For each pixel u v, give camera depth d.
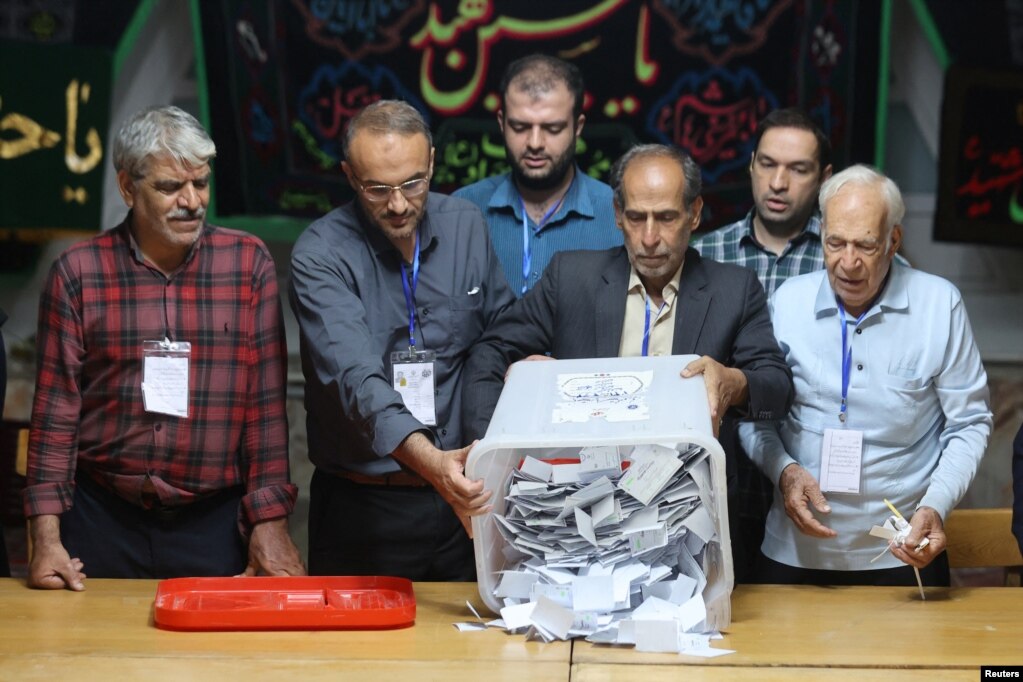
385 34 4.99
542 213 3.28
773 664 1.89
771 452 2.45
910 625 2.08
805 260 3.17
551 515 2.08
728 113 4.91
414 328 2.64
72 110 5.07
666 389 2.10
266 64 4.98
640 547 2.01
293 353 5.11
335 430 2.62
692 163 2.45
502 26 4.96
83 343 2.53
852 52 4.84
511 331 2.61
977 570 5.01
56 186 5.08
